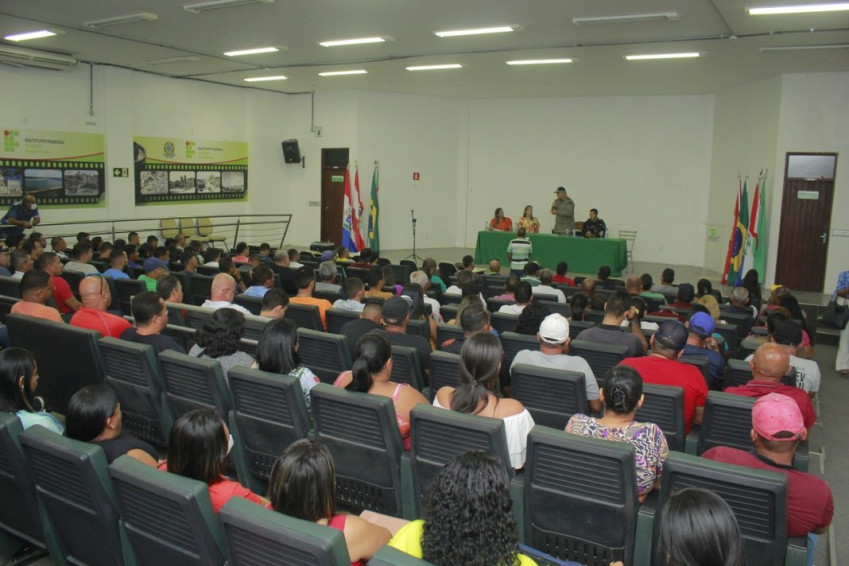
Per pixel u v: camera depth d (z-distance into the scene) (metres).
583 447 2.01
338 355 3.65
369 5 7.59
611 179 14.42
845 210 10.52
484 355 2.46
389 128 14.85
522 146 15.24
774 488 1.80
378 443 2.44
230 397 2.90
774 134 10.95
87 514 2.05
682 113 13.59
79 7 7.97
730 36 8.42
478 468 1.38
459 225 16.06
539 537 2.23
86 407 2.14
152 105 12.90
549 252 12.66
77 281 5.83
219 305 4.36
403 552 1.37
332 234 15.26
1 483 2.34
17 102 10.80
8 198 10.80
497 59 10.58
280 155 15.54
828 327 8.61
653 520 2.03
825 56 9.32
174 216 13.52
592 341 3.94
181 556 1.81
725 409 2.64
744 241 11.25
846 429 5.05
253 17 8.31
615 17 7.71
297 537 1.41
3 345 4.12
